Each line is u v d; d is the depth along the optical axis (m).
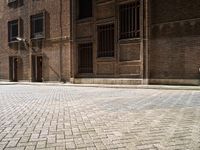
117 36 19.12
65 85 20.72
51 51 24.36
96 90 15.45
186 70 16.02
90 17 20.78
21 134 5.24
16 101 10.66
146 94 12.37
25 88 18.73
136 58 18.16
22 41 27.30
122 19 19.09
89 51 21.14
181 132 5.21
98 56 20.47
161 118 6.59
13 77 28.80
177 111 7.53
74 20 21.78
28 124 6.15
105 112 7.59
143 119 6.51
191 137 4.85
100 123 6.14
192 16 15.77
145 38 17.58
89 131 5.40
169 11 16.66
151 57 17.44
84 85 19.34
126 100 10.28
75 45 21.78
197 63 15.60
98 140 4.75
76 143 4.60
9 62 29.03
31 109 8.41
